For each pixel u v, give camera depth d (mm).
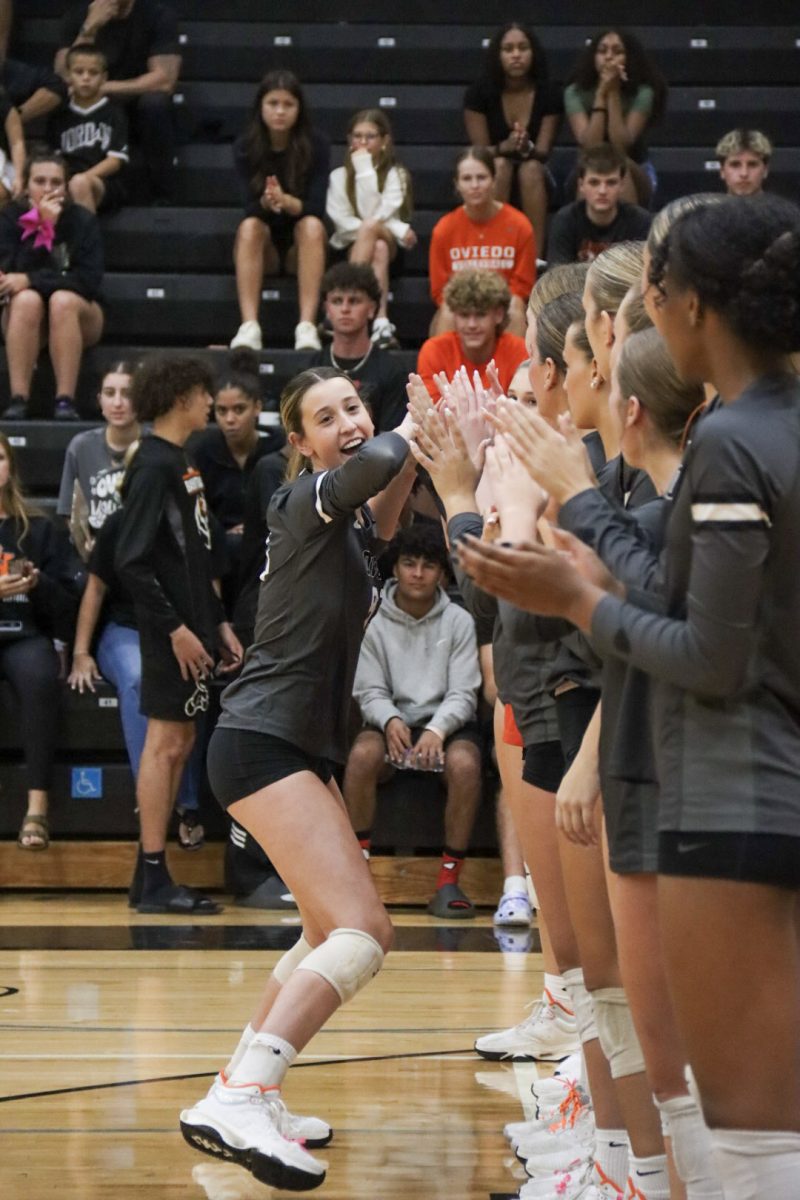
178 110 24109
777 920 4512
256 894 15969
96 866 16812
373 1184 7719
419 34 25281
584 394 6621
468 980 12617
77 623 17000
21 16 25531
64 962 13180
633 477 6551
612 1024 6262
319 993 7344
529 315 7855
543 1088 9156
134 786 16734
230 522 17859
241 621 16766
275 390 19750
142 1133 8484
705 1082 4637
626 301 5836
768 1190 4504
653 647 4492
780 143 24609
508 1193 7582
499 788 16062
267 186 20578
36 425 19094
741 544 4324
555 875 7625
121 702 16266
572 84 22672
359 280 18047
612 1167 6746
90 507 17406
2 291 19547
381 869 16375
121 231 22469
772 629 4512
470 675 16266
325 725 7945
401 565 16266
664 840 4641
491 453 5641
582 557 4895
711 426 4449
